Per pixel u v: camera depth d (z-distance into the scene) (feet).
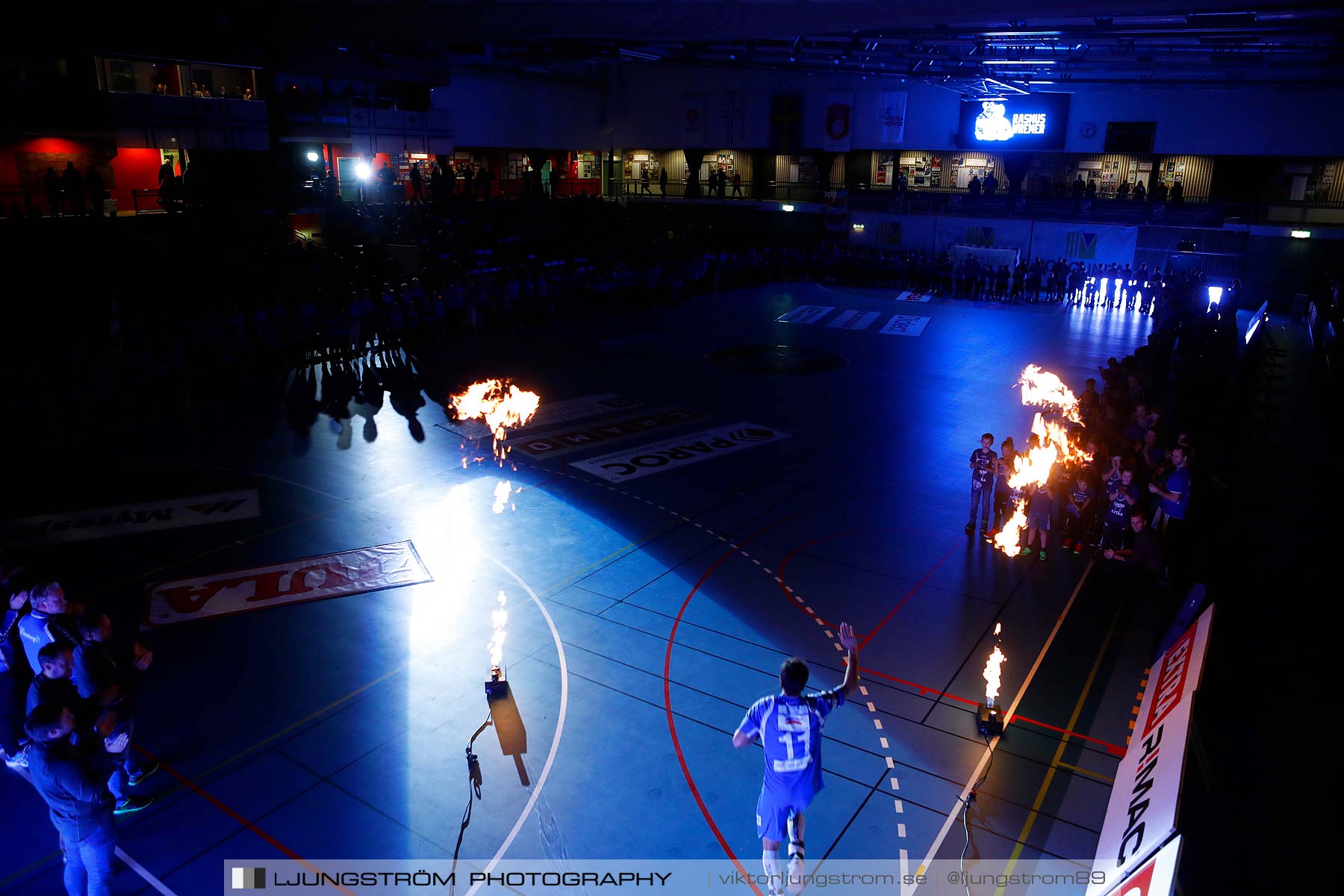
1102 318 117.29
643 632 37.73
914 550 46.32
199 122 104.22
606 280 114.83
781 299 128.57
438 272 102.68
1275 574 43.06
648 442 63.41
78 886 22.97
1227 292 119.44
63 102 91.04
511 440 63.26
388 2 73.36
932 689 33.71
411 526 48.55
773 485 55.57
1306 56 98.78
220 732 30.66
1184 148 139.23
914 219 149.79
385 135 129.29
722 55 129.80
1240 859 24.97
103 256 85.61
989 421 69.77
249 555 44.60
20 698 29.04
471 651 36.11
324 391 75.36
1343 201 135.74
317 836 25.89
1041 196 149.48
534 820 26.63
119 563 43.42
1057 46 97.81
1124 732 31.04
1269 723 31.42
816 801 27.53
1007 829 26.37
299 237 110.11
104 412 67.31
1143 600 40.78
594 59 146.10
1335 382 75.61
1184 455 40.83
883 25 53.83
